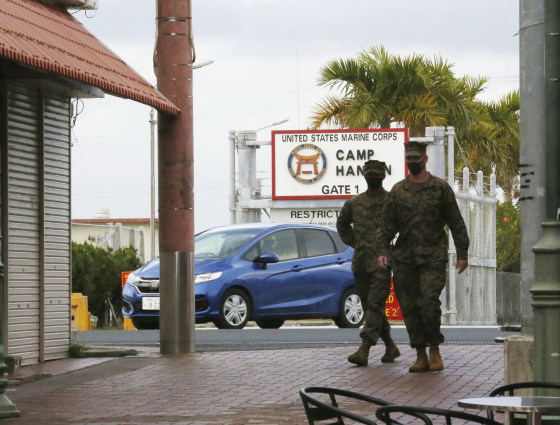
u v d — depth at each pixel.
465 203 40.41
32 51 14.69
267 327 28.45
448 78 54.34
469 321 40.28
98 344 20.94
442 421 11.41
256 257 26.06
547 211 8.70
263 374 15.45
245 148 44.72
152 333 24.14
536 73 10.90
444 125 53.12
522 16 11.03
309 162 44.69
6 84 16.38
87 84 17.33
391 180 44.50
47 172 17.56
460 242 14.99
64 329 17.97
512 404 6.26
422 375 14.98
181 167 18.44
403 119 53.44
